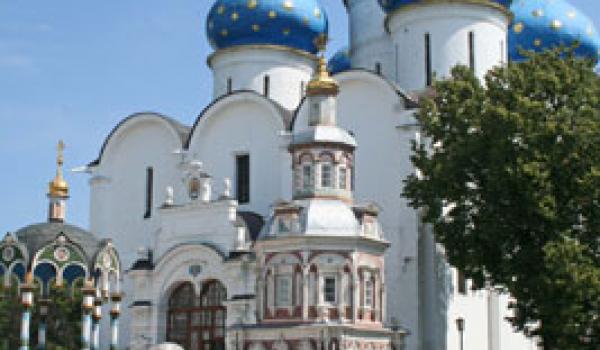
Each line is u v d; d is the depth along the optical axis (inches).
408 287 1974.7
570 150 1557.6
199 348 2017.7
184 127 2448.3
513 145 1589.6
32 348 1918.1
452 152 1654.8
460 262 1658.5
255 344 1606.8
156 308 2076.8
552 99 1657.2
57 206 1907.0
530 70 1674.5
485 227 1604.3
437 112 1755.7
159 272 2087.8
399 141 2076.8
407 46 2337.6
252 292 1936.5
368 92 2150.6
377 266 1648.6
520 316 1579.7
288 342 1569.9
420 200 1750.7
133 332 2091.5
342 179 1680.6
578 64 1690.5
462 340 2034.9
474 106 1676.9
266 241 1627.7
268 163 2249.0
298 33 2509.8
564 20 2603.3
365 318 1605.6
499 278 1630.2
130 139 2452.0
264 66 2508.6
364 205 1692.9
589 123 1563.7
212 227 2052.2
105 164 2458.2
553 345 1545.3
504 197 1587.1
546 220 1551.4
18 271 1738.4
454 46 2289.6
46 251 1744.6
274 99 2493.8
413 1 2324.1
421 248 2004.2
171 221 2122.3
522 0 2642.7
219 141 2327.8
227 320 1948.8
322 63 1753.2
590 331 1520.7
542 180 1523.1
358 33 2699.3
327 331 1533.0
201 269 2036.2
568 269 1440.7
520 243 1620.3
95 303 1769.2
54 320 1895.9
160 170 2389.3
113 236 2413.9
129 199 2418.8
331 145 1673.2
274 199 2220.7
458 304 2039.9
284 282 1608.0
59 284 1745.8
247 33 2497.5
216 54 2546.8
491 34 2319.1
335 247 1593.3
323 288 1578.5
